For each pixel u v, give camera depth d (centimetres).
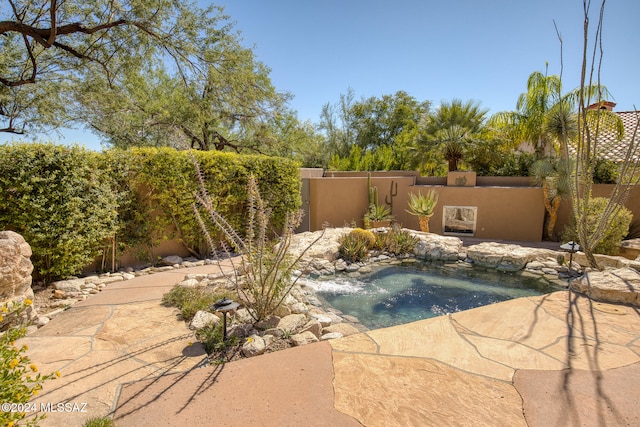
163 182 608
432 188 1129
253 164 766
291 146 1970
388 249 838
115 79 1129
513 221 1045
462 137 1393
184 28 1064
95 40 990
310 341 316
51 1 743
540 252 741
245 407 209
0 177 422
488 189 1063
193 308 371
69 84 1120
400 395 218
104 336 318
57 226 458
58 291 428
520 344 282
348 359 264
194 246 698
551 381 229
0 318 189
